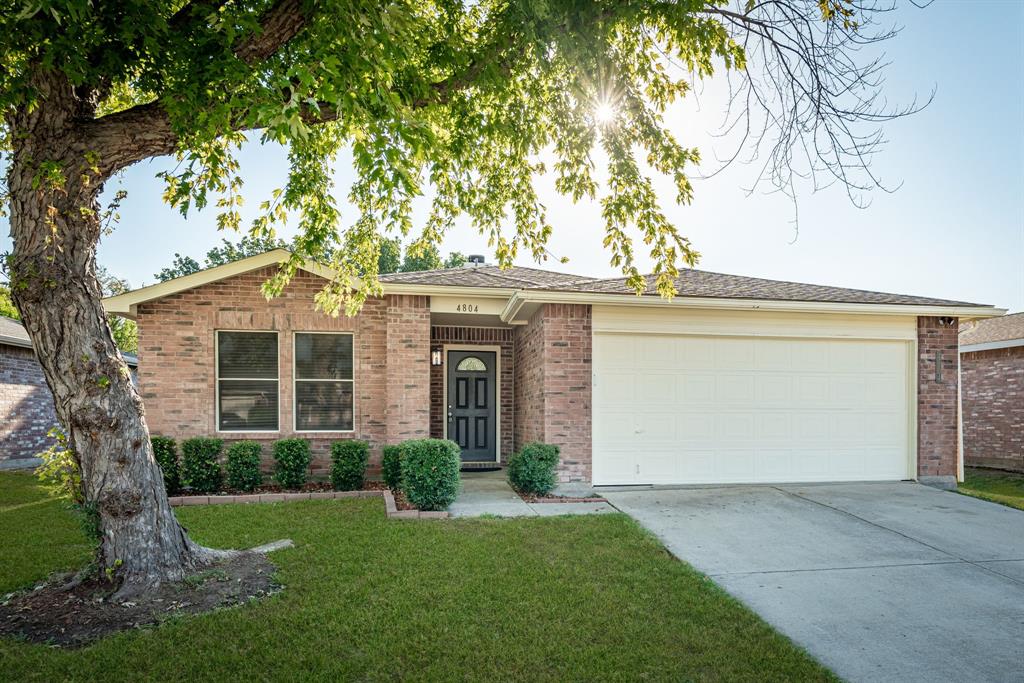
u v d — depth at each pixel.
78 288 4.88
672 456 9.69
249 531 6.82
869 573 5.75
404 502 8.40
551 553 6.05
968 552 6.40
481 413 12.96
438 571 5.49
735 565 5.93
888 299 10.30
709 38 5.57
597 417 9.52
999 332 15.08
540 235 7.50
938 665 3.99
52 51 3.91
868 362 10.28
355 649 4.04
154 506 5.17
